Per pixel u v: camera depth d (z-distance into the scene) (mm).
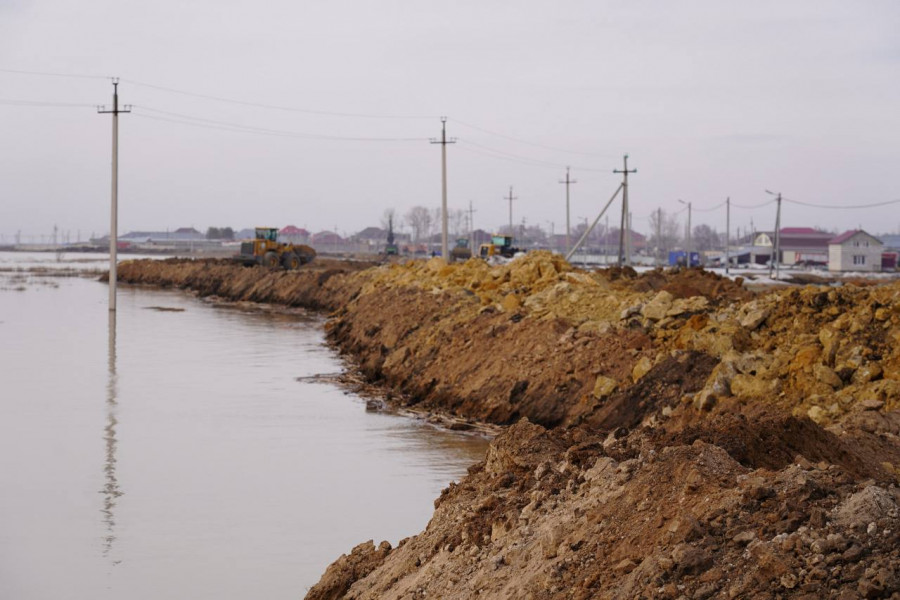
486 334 29703
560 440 13336
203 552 15188
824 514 8086
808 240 152750
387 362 33156
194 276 85812
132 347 41000
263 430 24219
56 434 23562
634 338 25438
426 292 41250
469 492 12828
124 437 23297
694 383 22547
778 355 21375
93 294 76062
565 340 26562
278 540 15727
